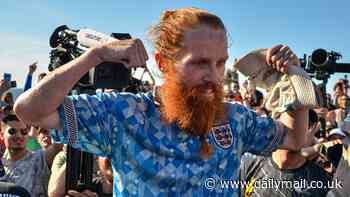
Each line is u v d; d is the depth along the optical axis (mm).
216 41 1833
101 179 3260
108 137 1874
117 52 1735
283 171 3307
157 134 1866
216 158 1917
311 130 3537
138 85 2283
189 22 1844
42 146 5449
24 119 1713
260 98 4605
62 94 1696
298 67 2150
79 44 2443
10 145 4816
